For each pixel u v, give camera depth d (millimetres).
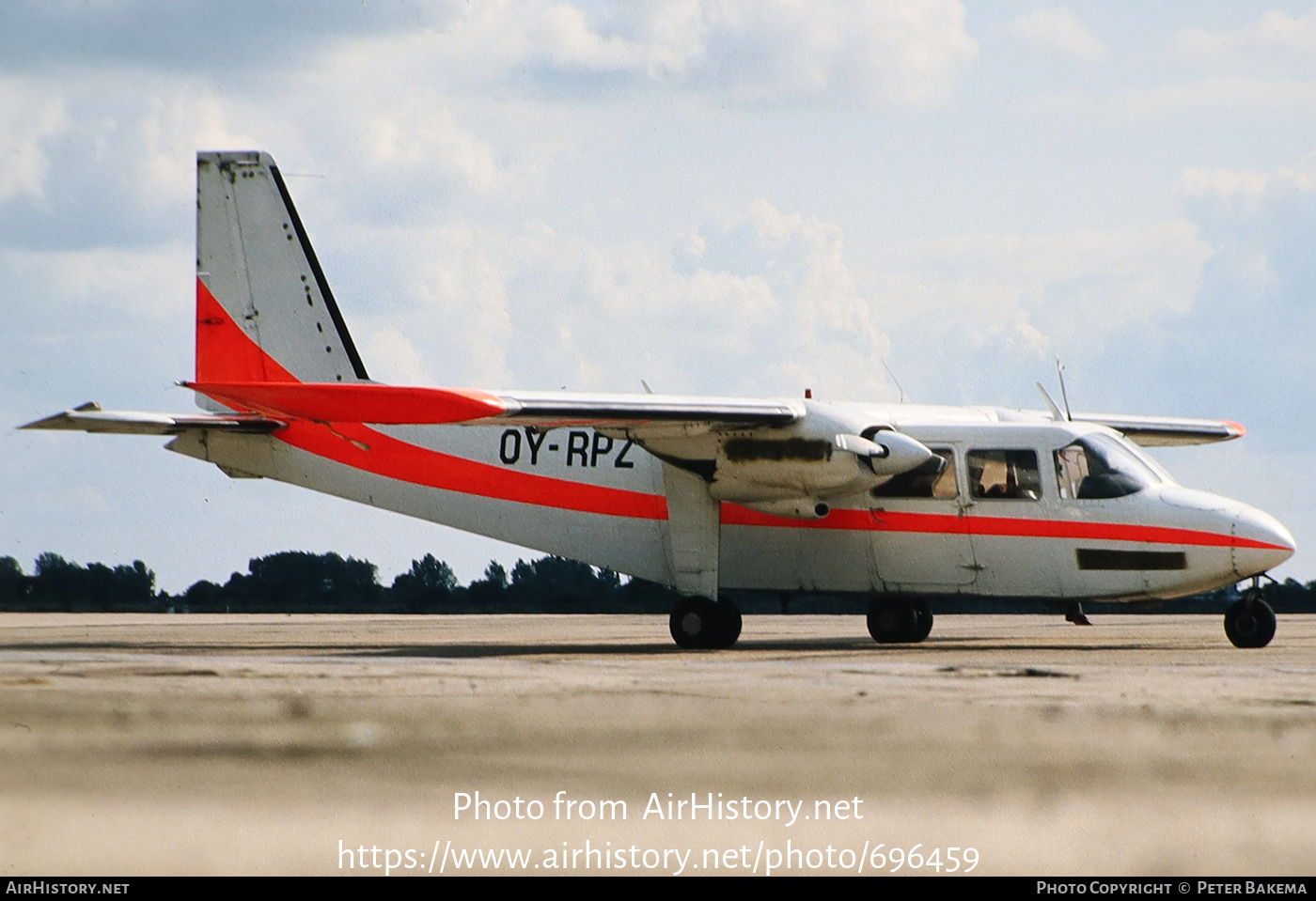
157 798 18859
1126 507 46906
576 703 26922
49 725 24266
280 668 36844
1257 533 45500
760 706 26312
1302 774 19859
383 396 43062
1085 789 19141
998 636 57031
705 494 49906
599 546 53094
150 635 61906
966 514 48531
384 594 94625
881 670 35312
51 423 50656
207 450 57281
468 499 54594
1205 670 35125
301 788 19312
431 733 23422
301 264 57031
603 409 45031
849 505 49844
